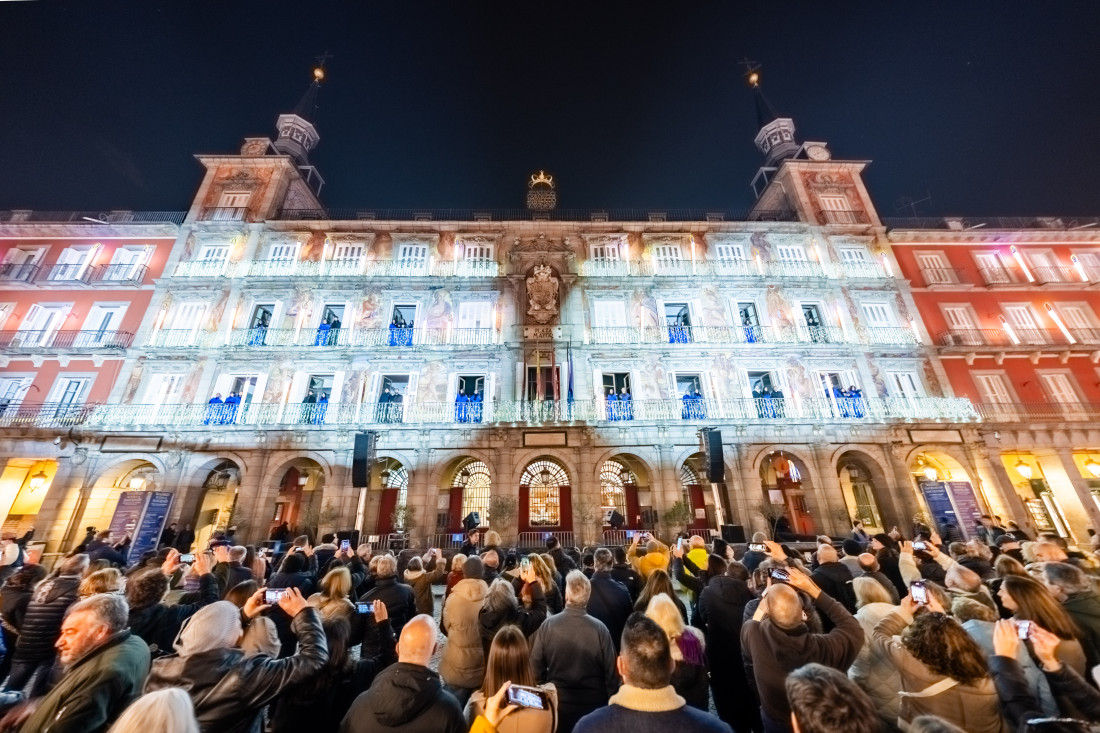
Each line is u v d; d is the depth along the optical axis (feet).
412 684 9.71
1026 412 72.08
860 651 11.93
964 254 84.89
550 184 93.97
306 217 86.89
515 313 76.54
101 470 64.28
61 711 8.54
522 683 10.33
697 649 13.35
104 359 71.41
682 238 84.74
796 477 73.51
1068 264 83.35
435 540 62.80
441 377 71.97
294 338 73.67
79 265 78.48
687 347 74.33
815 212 88.22
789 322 77.61
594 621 13.58
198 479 65.41
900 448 67.97
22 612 18.03
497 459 66.49
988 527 48.65
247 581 15.29
